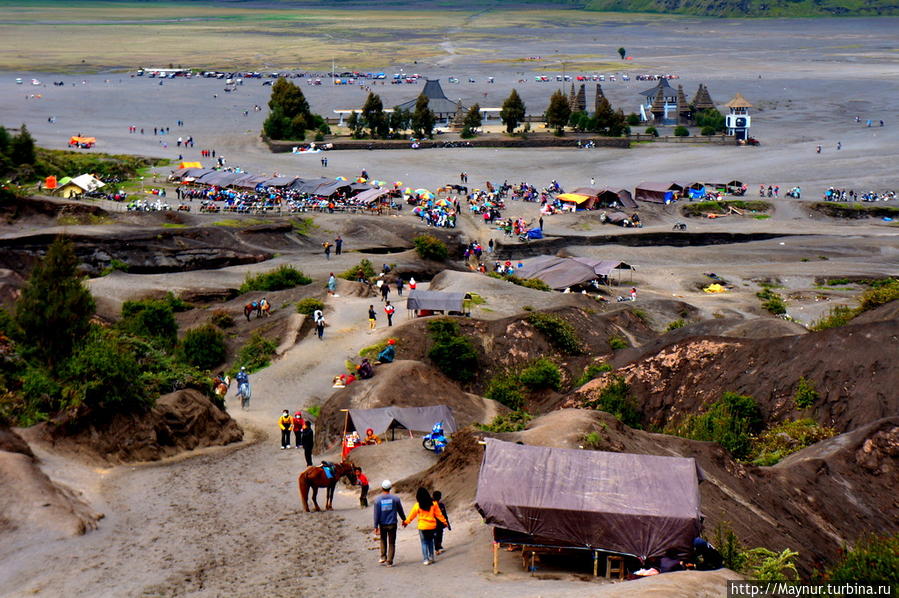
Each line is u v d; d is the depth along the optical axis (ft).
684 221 515.09
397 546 102.22
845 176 614.34
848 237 462.19
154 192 530.68
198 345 239.09
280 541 103.24
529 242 447.01
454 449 125.08
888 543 91.50
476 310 285.43
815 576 105.81
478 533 102.01
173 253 364.38
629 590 77.87
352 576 91.50
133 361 145.89
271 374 223.71
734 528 113.91
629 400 205.98
